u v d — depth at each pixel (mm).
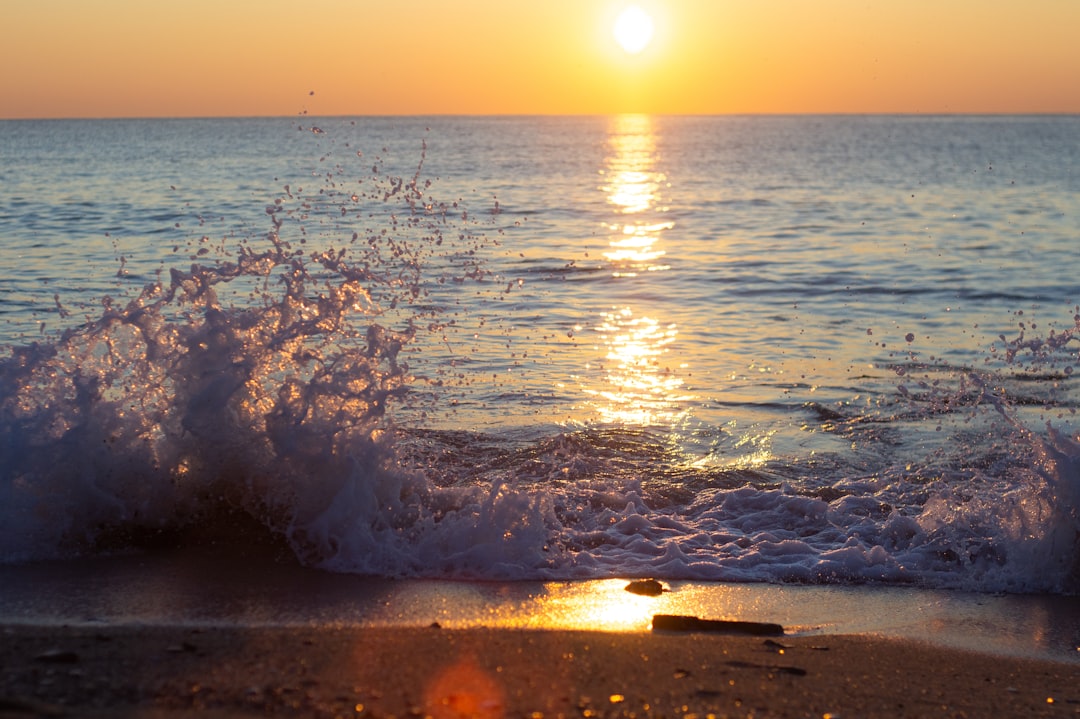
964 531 5512
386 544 5074
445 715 3078
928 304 13328
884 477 6633
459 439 7156
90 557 4926
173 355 5570
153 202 23875
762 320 12156
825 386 9000
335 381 5484
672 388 8859
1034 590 5004
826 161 60562
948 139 107125
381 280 6047
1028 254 17938
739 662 3791
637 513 5871
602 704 3262
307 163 44500
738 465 6871
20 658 3420
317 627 4070
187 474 5383
